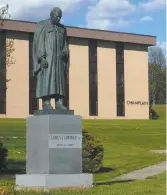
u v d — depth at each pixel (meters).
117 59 77.56
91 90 74.50
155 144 40.50
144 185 17.05
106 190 15.41
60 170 15.41
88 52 74.38
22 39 67.44
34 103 68.31
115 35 76.50
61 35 16.41
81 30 72.88
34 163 15.76
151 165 26.30
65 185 15.23
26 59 67.69
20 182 15.33
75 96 72.81
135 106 78.88
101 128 52.84
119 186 16.52
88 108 74.00
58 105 16.14
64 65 16.41
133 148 37.16
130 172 23.22
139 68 79.75
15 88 66.94
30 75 67.94
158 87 125.12
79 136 15.68
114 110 76.62
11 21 65.94
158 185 17.06
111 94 76.50
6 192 13.66
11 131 47.78
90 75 74.50
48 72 16.06
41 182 15.09
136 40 78.69
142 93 79.81
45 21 16.45
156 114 89.06
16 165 25.05
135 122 63.66
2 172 22.20
